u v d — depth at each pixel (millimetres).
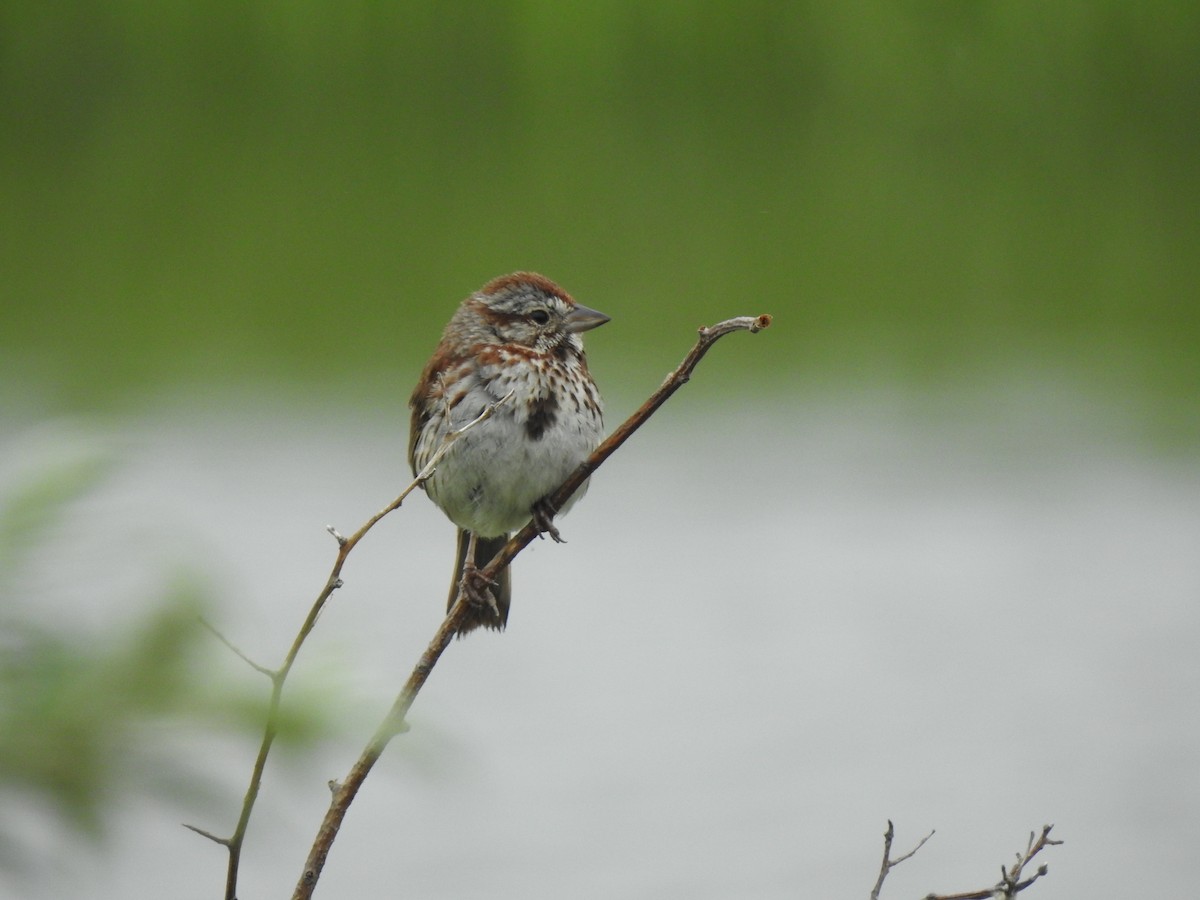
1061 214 26828
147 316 20312
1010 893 3168
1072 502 13461
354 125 31891
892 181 28219
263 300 21250
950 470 14125
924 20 25922
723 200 27516
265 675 1356
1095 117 27719
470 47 31531
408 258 23781
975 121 27656
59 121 31688
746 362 18266
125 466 1348
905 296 21797
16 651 1275
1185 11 27547
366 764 2920
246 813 1897
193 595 1316
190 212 27078
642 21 30141
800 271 23047
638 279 22578
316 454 14555
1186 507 13125
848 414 16188
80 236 25406
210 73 32062
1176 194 27922
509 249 24125
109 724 1272
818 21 27719
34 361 17891
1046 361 18125
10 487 1303
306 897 2850
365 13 31500
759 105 29375
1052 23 26641
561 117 30750
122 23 31766
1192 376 17203
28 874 1245
